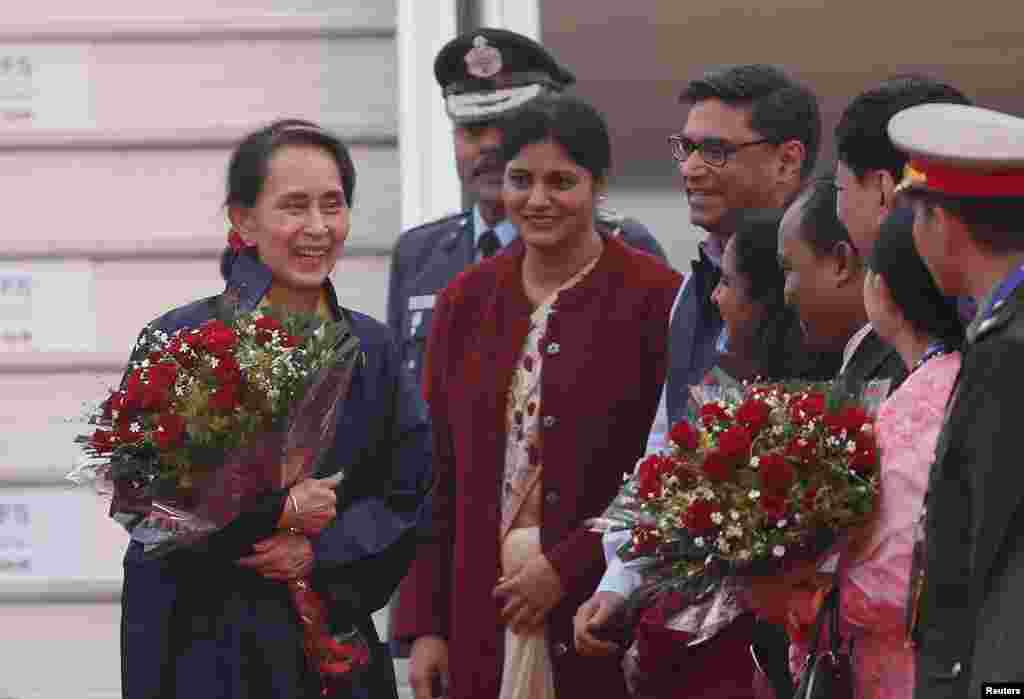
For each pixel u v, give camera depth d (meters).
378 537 11.22
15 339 16.48
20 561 16.17
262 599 10.91
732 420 9.61
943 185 8.27
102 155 16.70
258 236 11.43
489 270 12.45
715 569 9.52
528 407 12.02
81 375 16.34
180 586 10.86
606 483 11.89
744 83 11.72
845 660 9.11
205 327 10.64
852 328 10.31
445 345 12.42
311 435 10.72
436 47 16.56
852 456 9.02
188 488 10.51
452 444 12.41
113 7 17.08
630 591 11.25
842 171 10.17
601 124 12.05
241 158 11.41
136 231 16.66
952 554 8.02
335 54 16.92
